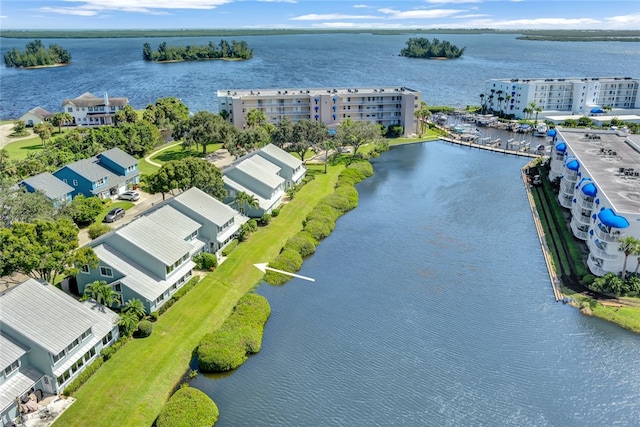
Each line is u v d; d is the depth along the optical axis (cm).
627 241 6950
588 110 19975
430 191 11875
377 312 6881
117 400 4966
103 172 10431
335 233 9462
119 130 14025
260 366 5769
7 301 5131
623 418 5059
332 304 7062
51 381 4928
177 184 9012
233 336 5966
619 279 7150
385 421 5006
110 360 5534
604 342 6244
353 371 5712
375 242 9081
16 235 5738
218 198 9125
